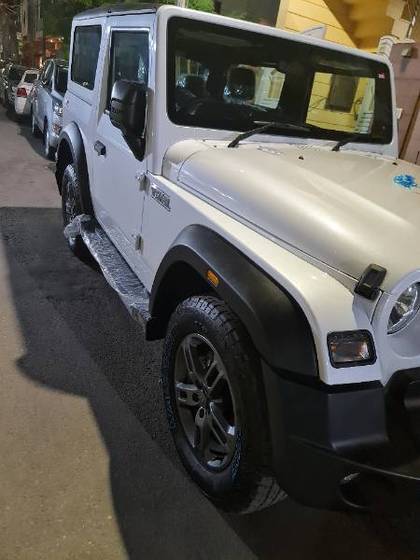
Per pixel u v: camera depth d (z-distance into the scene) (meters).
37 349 3.09
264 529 2.04
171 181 2.42
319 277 1.62
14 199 6.23
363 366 1.52
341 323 1.51
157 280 2.30
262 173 2.09
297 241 1.75
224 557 1.89
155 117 2.44
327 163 2.36
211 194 2.14
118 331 3.40
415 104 5.54
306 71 2.84
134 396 2.75
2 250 4.57
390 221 1.76
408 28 6.94
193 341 2.07
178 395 2.23
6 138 10.45
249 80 2.66
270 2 7.77
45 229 5.21
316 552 1.97
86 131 3.80
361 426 1.51
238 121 2.66
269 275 1.67
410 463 1.49
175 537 1.94
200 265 1.91
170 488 2.17
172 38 2.40
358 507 1.62
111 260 3.31
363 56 3.02
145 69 2.58
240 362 1.71
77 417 2.53
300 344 1.52
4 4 21.66
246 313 1.63
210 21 2.48
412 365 1.63
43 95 9.48
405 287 1.51
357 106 3.10
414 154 5.59
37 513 1.97
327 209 1.81
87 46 3.87
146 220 2.63
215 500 2.00
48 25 12.72
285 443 1.54
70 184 4.28
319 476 1.53
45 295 3.80
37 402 2.60
